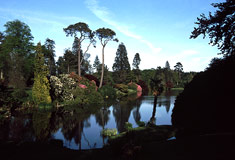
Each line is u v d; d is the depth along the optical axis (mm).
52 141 9320
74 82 26344
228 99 8484
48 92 20344
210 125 9062
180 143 6945
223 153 4992
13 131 10992
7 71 21891
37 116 15477
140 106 22953
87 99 25094
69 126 12609
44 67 20297
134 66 71188
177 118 12070
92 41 39594
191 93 11141
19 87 20859
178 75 88312
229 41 7980
